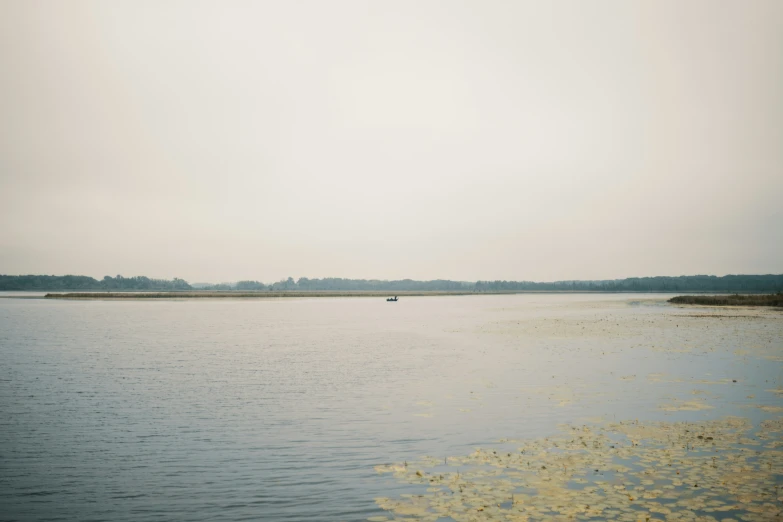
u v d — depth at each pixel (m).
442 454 16.44
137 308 128.88
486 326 69.31
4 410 23.06
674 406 22.22
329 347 46.19
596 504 12.26
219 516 12.60
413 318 89.88
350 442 18.00
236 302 182.62
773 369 31.42
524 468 14.87
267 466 15.82
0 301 176.00
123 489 14.29
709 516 11.54
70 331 61.94
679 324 66.19
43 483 14.74
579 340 49.22
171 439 18.72
